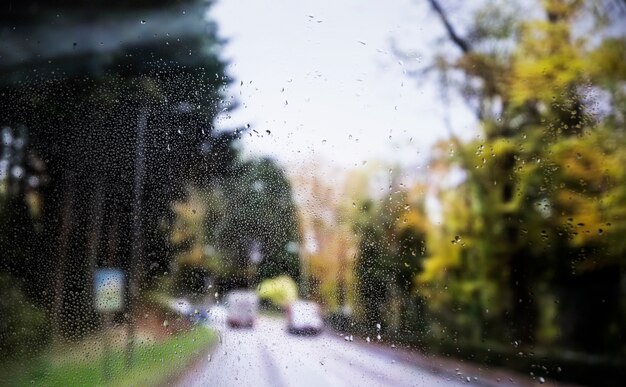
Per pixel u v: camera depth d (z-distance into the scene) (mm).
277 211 43250
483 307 45969
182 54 37562
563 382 36312
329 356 35750
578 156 41031
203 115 38875
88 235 35969
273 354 35594
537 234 44250
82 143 35625
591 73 41250
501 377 34188
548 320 43562
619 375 36562
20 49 34406
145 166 37125
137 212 37219
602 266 41031
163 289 38750
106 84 35625
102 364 31188
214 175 40500
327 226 44344
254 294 42156
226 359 34344
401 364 34500
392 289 44219
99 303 35219
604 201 40438
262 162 42469
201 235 40938
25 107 34594
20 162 35125
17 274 33969
